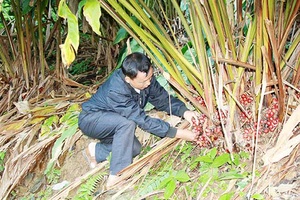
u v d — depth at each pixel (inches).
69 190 95.2
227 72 81.2
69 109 117.7
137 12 78.2
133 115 87.0
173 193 84.0
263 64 75.4
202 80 81.8
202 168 85.4
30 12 133.4
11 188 104.9
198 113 90.1
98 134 92.7
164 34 84.2
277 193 75.3
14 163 107.3
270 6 72.8
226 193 78.0
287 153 78.5
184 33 107.9
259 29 74.8
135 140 95.3
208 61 80.9
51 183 104.7
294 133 83.1
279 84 76.2
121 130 88.4
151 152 90.2
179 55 81.5
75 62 161.8
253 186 77.6
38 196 102.8
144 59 81.9
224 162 82.5
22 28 133.5
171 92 101.0
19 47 134.8
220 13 76.2
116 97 86.4
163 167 90.2
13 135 115.5
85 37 174.2
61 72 136.3
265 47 75.1
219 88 78.3
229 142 81.0
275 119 83.0
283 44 78.0
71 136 106.8
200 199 80.0
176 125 94.9
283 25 78.3
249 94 83.9
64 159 106.8
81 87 136.1
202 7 75.9
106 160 97.7
